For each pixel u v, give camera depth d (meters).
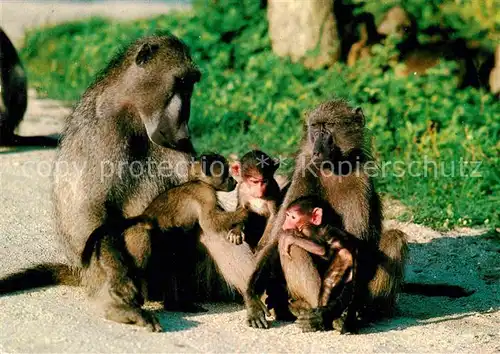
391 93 15.48
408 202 12.31
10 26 28.33
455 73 16.98
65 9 31.11
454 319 8.54
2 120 15.68
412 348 7.63
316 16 17.84
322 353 7.41
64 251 9.00
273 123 15.52
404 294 9.46
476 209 11.94
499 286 9.67
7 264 9.80
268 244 8.27
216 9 20.25
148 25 22.38
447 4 17.41
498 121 14.52
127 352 7.26
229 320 8.25
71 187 8.66
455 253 10.67
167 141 8.74
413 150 13.93
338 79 16.41
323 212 8.43
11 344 7.37
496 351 7.61
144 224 8.27
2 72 15.82
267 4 19.88
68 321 7.94
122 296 8.00
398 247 8.32
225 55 18.88
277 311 8.35
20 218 11.57
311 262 8.08
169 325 8.01
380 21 17.62
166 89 8.72
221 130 15.56
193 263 8.69
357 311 8.30
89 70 21.20
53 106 19.55
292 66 17.41
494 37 17.00
